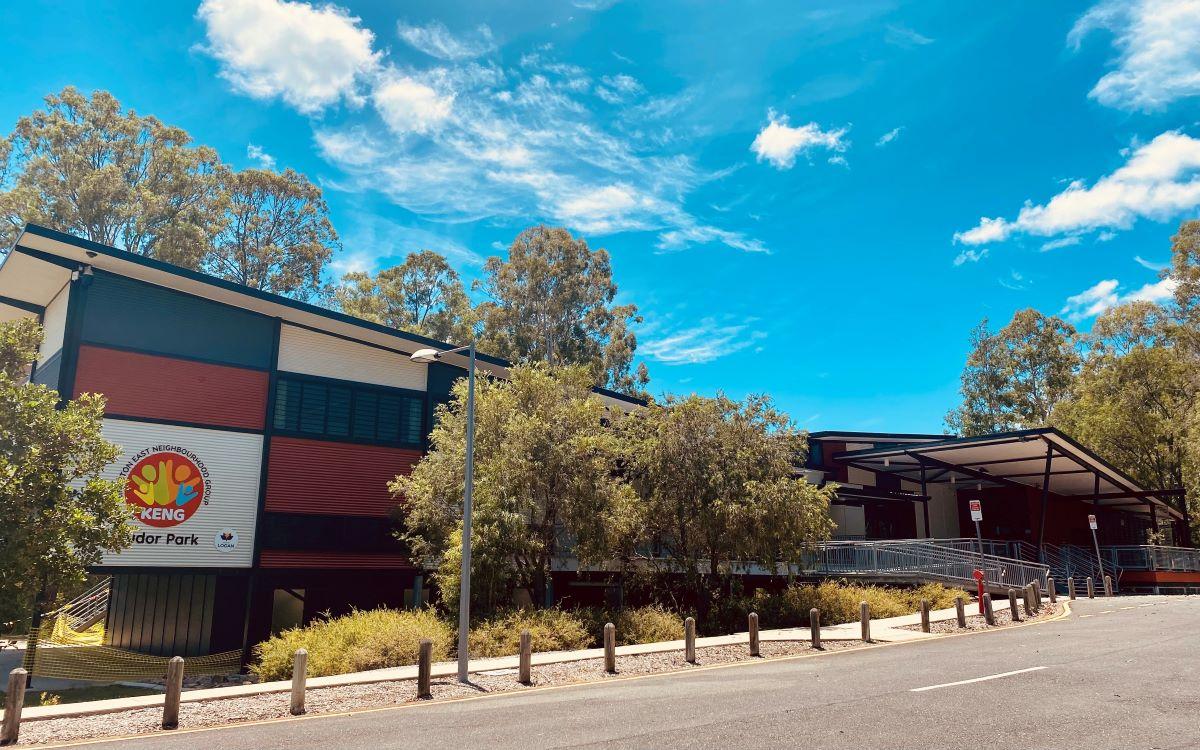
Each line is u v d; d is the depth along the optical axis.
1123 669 12.34
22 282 21.91
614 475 25.20
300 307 22.39
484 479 20.98
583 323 58.19
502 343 55.75
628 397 28.78
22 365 18.67
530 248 58.75
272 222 53.78
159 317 21.08
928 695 10.81
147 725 10.92
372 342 24.50
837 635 19.56
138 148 46.97
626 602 24.86
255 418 22.14
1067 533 44.06
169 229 44.19
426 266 60.88
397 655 16.61
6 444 15.02
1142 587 36.91
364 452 23.89
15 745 9.88
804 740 8.54
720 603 23.91
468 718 10.76
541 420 21.55
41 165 43.59
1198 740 7.94
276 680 16.50
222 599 21.55
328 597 22.69
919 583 27.55
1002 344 68.50
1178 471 49.47
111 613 28.08
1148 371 50.34
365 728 10.32
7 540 14.59
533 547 21.12
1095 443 51.72
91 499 15.91
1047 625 20.31
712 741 8.66
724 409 24.14
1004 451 34.72
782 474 23.70
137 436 20.25
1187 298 56.34
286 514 22.17
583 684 13.91
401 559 23.95
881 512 39.88
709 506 22.66
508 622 19.34
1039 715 9.27
